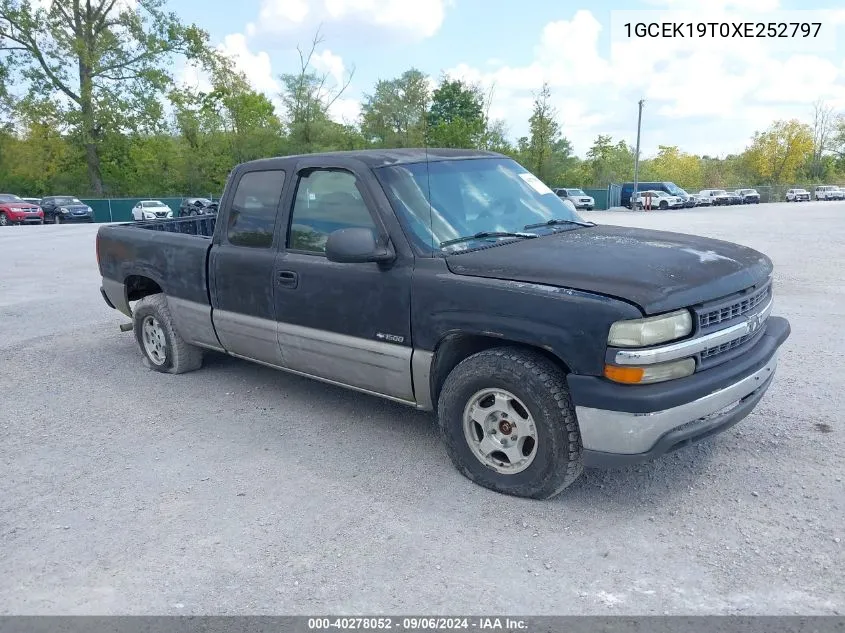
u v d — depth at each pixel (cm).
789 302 848
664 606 279
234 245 512
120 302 654
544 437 349
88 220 3884
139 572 315
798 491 367
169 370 617
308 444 455
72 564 324
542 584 297
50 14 4653
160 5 4819
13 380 619
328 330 446
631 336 318
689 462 405
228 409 526
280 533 345
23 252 1752
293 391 563
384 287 408
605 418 327
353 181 433
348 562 318
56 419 516
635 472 397
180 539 342
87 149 5078
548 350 341
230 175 524
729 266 369
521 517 352
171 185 5769
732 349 361
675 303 325
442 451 437
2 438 482
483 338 383
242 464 427
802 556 309
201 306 549
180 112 5581
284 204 475
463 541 332
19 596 301
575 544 326
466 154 487
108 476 416
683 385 329
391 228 409
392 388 424
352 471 412
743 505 355
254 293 493
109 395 568
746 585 290
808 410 479
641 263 355
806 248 1463
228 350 547
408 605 285
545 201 484
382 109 5128
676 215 3594
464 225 422
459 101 6894
